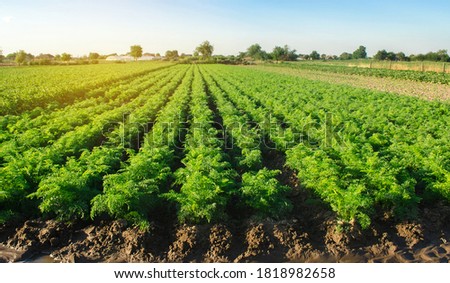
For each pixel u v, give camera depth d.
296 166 14.05
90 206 11.61
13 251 10.41
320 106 26.70
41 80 47.41
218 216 11.16
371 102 27.89
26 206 11.92
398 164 13.12
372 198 11.72
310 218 11.87
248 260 10.09
